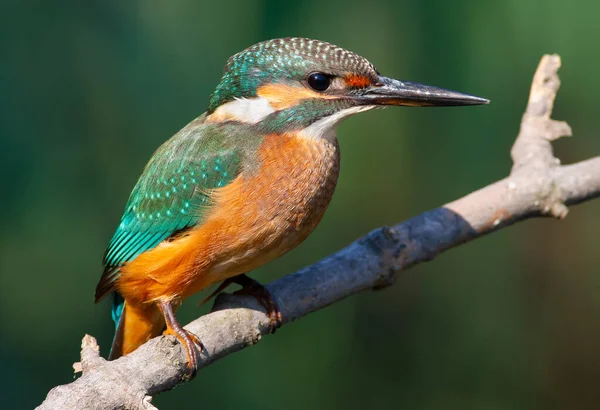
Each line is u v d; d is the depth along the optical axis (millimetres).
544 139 9547
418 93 8625
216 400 11898
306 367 12508
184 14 11070
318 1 10570
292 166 8422
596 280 13602
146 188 8648
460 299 13180
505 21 10195
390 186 11961
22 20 10523
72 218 10883
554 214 9219
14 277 11172
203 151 8445
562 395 13422
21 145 10438
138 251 8609
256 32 10625
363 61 8664
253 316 8234
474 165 11359
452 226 9031
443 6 10344
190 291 8664
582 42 10086
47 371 11477
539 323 13469
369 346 13031
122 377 7098
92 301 11648
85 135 10758
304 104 8531
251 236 8344
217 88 8906
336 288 8625
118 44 10891
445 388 13008
